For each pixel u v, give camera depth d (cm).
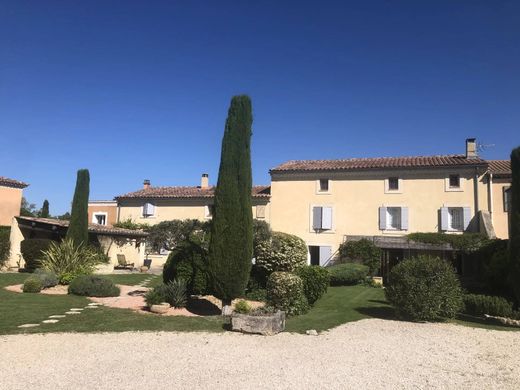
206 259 1333
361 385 680
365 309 1495
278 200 2920
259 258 1561
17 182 3142
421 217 2622
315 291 1511
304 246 1702
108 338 937
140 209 3334
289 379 696
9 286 1717
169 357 804
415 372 759
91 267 1950
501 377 744
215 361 787
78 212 2245
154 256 3198
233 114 1270
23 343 873
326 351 886
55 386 632
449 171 2603
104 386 639
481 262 1991
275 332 1035
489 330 1175
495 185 2533
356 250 2545
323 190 2845
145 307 1367
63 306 1314
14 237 2394
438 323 1262
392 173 2720
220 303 1480
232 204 1226
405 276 1307
